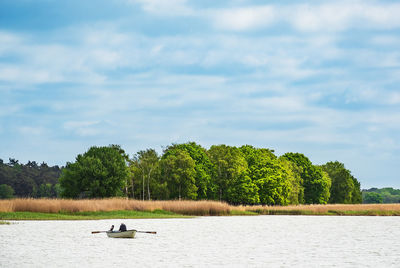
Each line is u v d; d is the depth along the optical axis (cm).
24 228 6412
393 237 6000
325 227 7800
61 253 4119
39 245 4638
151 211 10094
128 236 5512
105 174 13800
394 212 13425
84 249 4409
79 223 7488
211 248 4622
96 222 7769
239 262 3725
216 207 11088
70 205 8931
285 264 3650
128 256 3991
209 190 15900
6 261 3650
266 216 11744
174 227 7269
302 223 8862
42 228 6444
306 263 3703
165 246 4750
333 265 3622
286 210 13262
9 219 7712
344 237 5969
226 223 8419
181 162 15250
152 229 6894
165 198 15225
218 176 16038
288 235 6159
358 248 4747
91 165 13788
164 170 15575
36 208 8531
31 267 3406
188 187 15125
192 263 3647
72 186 13950
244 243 5112
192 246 4781
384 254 4278
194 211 10744
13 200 8531
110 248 4519
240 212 11975
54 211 8669
